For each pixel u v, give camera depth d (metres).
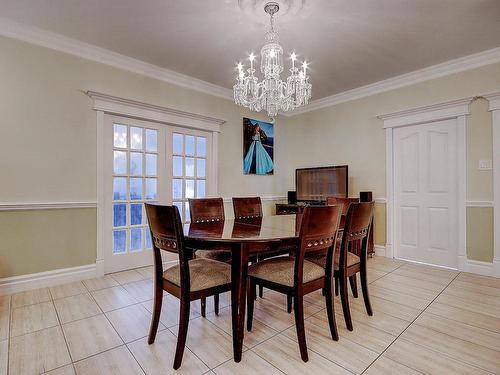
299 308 1.55
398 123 3.62
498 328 1.88
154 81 3.36
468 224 3.10
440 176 3.35
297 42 2.74
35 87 2.58
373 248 3.79
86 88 2.86
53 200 2.67
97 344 1.70
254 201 3.03
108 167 3.05
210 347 1.68
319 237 1.60
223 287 1.64
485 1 2.12
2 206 2.41
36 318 2.02
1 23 2.40
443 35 2.62
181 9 2.24
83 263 2.85
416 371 1.45
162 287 1.72
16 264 2.49
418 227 3.53
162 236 1.59
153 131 3.42
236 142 4.27
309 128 4.71
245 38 2.68
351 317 2.04
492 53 2.92
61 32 2.59
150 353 1.61
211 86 3.89
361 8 2.21
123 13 2.29
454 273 3.07
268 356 1.58
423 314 2.08
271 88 2.43
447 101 3.19
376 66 3.28
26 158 2.54
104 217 3.02
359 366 1.49
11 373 1.43
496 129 2.91
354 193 4.11
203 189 3.90
